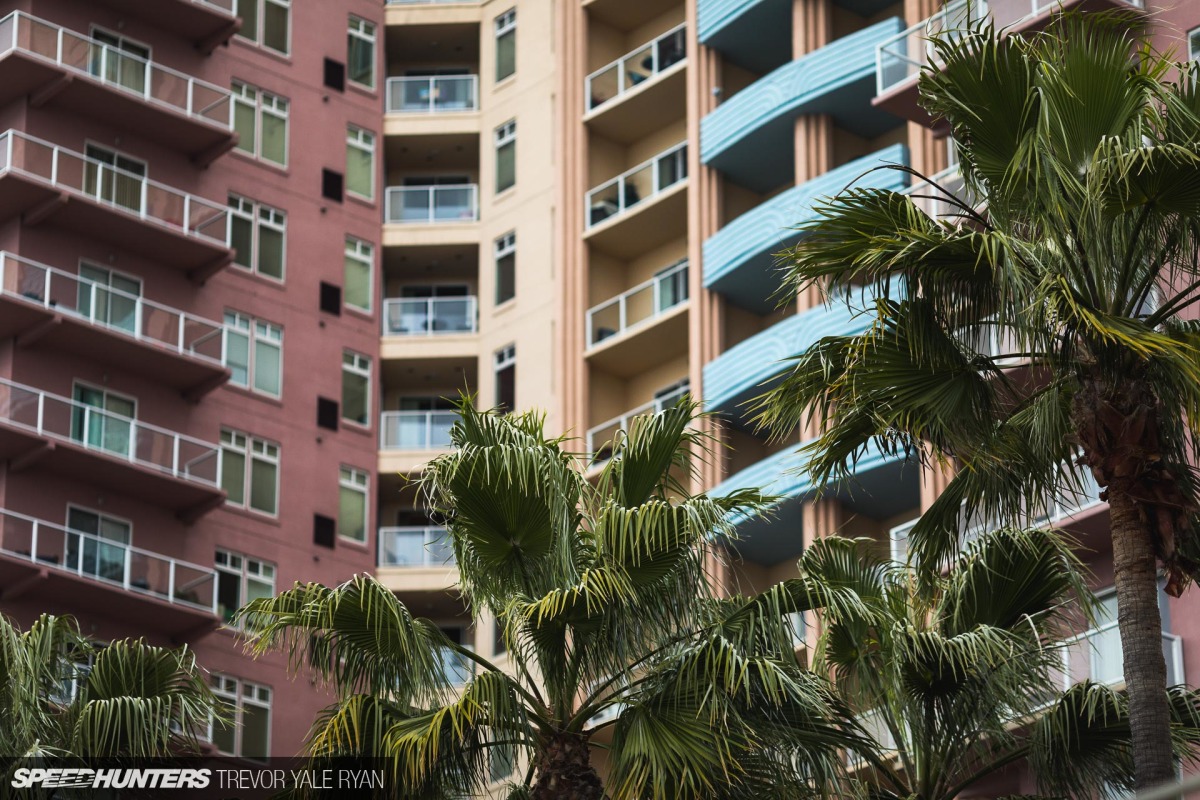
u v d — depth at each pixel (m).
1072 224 20.38
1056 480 21.83
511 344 59.41
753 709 21.53
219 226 57.25
